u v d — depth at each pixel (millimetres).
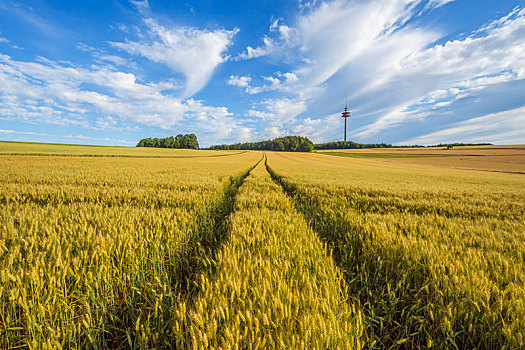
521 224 3859
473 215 5277
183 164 24297
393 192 8156
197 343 1292
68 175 10055
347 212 4844
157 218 3408
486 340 1491
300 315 1504
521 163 58438
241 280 1806
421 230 3324
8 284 1645
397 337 1775
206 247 3500
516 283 1854
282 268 2018
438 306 1723
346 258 3037
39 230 2727
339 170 24266
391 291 2078
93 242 2297
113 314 1808
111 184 8203
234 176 13555
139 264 2295
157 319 1707
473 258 2273
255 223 3338
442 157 80125
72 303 1761
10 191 5801
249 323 1337
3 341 1465
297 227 3480
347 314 1636
